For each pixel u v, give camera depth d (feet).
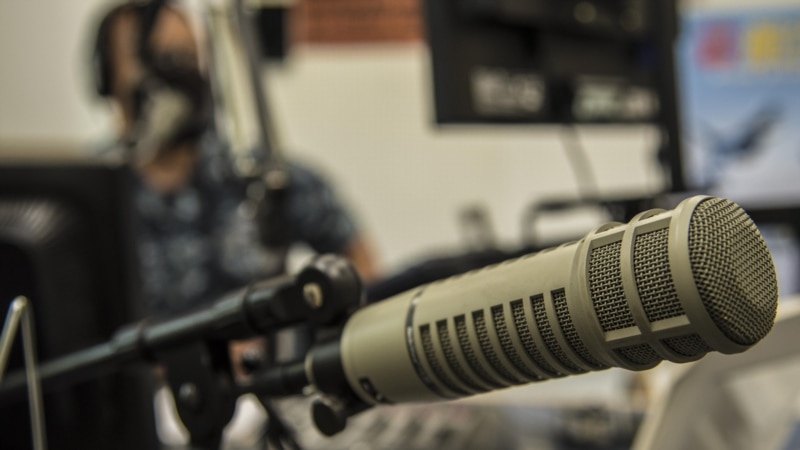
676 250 1.29
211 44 3.07
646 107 3.91
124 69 4.21
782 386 1.91
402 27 8.32
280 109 8.49
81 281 2.07
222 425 1.83
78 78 8.23
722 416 1.84
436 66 3.17
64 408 2.06
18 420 2.05
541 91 3.45
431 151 8.49
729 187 4.15
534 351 1.45
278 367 1.77
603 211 3.15
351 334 1.66
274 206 2.95
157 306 6.11
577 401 3.59
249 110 3.06
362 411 1.71
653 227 1.34
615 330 1.36
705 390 1.83
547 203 3.56
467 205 8.51
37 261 2.03
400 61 8.38
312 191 6.64
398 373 1.60
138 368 2.03
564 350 1.42
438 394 1.60
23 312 1.90
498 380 1.53
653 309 1.32
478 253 2.73
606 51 3.70
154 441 2.15
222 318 1.79
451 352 1.53
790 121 4.47
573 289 1.39
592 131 7.43
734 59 4.69
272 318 1.74
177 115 4.03
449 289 1.56
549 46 3.41
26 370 1.98
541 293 1.43
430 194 8.55
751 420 1.87
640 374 3.77
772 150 4.20
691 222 1.30
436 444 3.01
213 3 3.06
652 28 3.35
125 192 2.13
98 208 2.09
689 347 1.34
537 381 1.52
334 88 8.46
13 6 8.18
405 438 3.09
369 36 8.36
